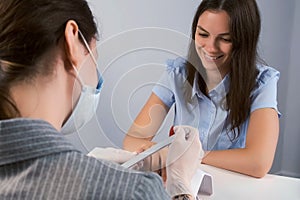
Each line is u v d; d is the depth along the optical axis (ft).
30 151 1.33
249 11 4.07
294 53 7.68
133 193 1.31
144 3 5.91
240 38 4.01
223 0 3.93
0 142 1.33
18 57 1.45
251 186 3.61
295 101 7.84
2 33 1.46
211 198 3.37
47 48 1.48
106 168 1.36
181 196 2.99
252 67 4.26
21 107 1.47
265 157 3.96
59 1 1.54
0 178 1.35
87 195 1.29
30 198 1.30
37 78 1.48
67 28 1.53
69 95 1.63
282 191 3.54
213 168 3.92
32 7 1.48
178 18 5.93
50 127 1.38
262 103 4.41
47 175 1.32
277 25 7.39
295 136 7.98
